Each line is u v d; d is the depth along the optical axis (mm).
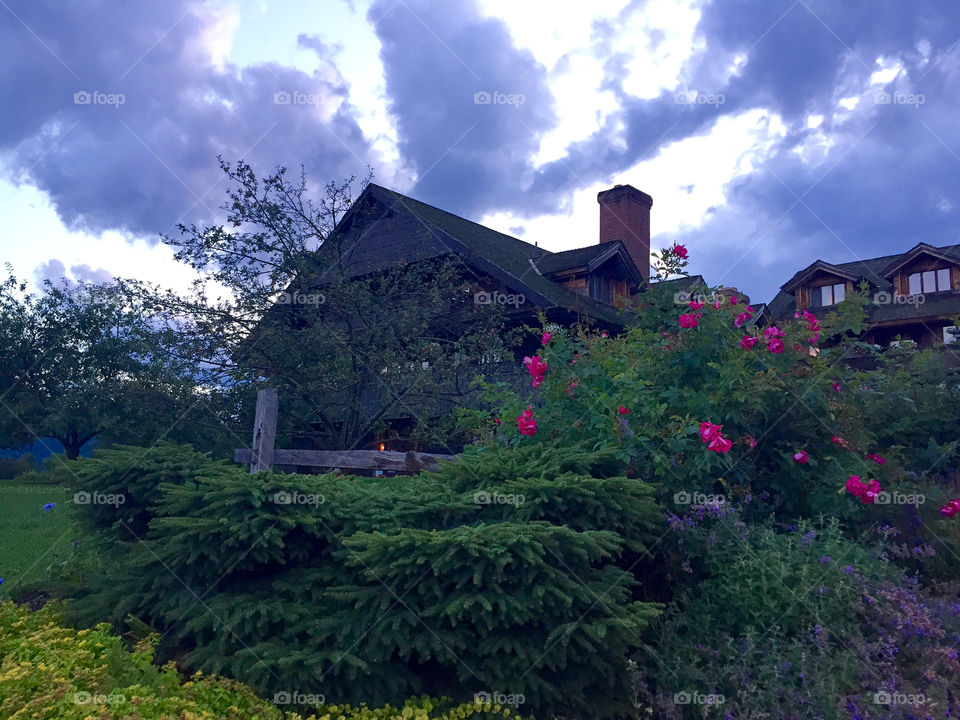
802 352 5766
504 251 19031
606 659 3781
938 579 5301
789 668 3957
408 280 12969
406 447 13766
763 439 5605
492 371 12969
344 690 3738
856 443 5621
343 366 12141
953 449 6410
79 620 4750
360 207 15477
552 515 4125
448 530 3875
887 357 7156
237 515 4133
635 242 21828
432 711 3686
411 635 3639
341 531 4227
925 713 3723
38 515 11844
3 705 2885
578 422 5500
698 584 4645
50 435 28094
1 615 4477
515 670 3627
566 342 6215
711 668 4086
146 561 4305
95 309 23953
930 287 20766
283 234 12492
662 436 5141
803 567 4363
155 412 12750
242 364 12453
